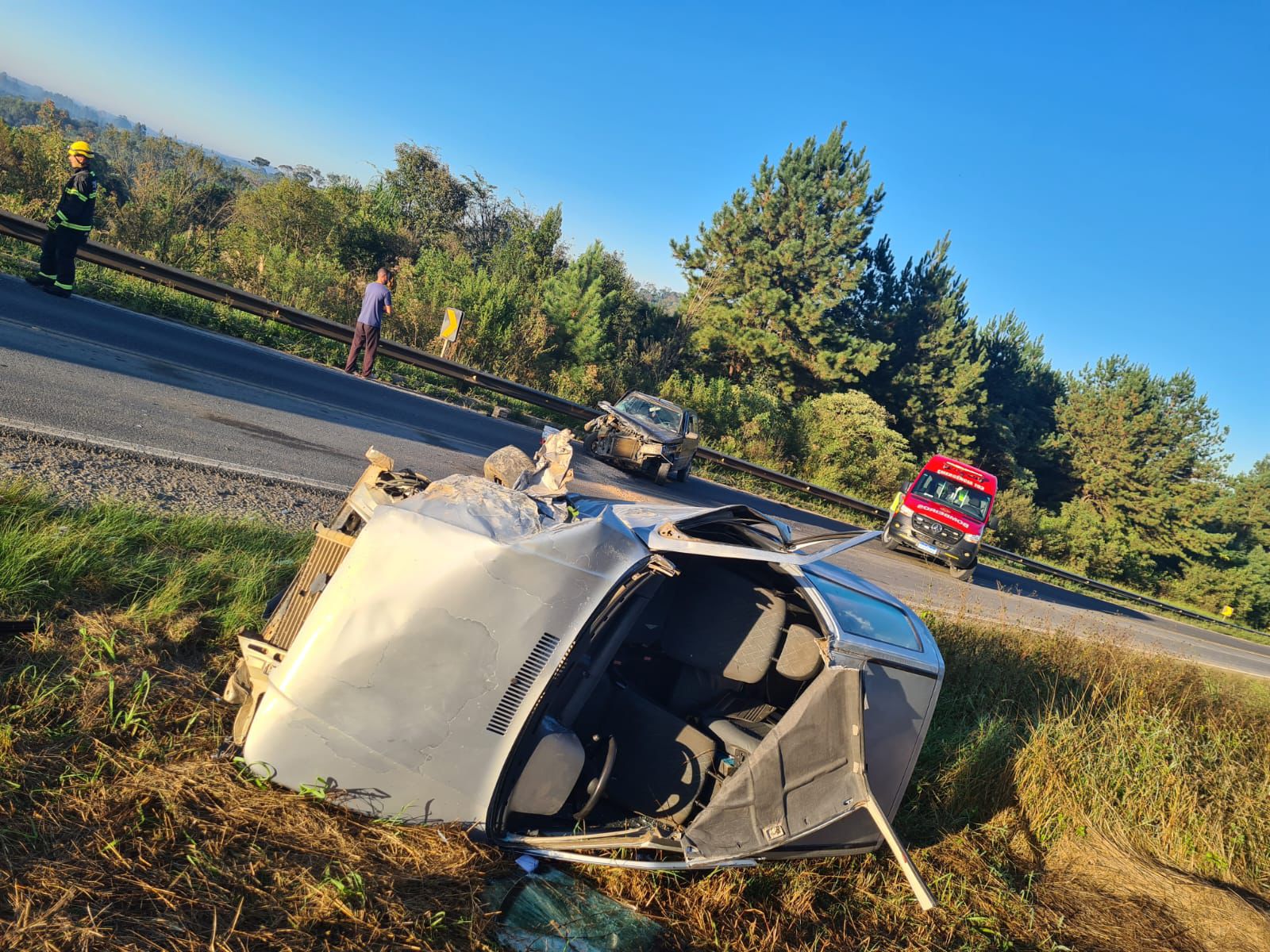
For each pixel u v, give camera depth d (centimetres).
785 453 2877
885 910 380
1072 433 5084
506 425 1489
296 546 517
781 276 3897
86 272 1344
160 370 920
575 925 278
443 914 251
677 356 3653
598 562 297
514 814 302
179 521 481
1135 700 760
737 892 337
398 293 2116
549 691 287
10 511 417
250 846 252
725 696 391
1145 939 431
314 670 267
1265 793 643
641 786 342
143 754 282
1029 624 1277
